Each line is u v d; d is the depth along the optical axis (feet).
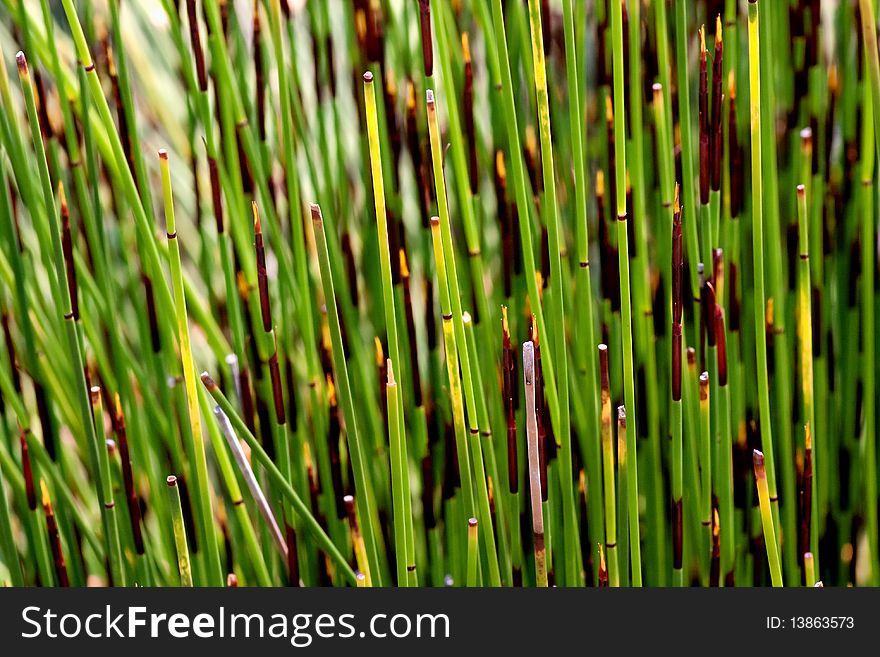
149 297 2.22
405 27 2.23
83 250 2.27
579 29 2.17
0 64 2.13
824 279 2.27
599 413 2.27
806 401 2.18
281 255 2.25
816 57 2.21
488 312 2.22
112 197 2.24
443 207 2.06
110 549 2.18
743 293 2.27
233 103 2.20
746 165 2.24
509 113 2.10
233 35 2.24
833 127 2.23
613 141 2.21
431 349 2.27
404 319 2.24
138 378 2.24
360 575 2.15
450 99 2.15
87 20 2.24
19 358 2.27
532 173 2.24
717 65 2.13
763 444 2.19
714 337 2.23
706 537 2.25
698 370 2.25
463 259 2.26
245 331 2.27
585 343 2.18
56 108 2.26
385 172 2.22
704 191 2.17
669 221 2.21
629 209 2.20
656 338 2.27
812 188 2.24
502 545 2.23
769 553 2.12
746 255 2.26
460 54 2.24
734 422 2.27
